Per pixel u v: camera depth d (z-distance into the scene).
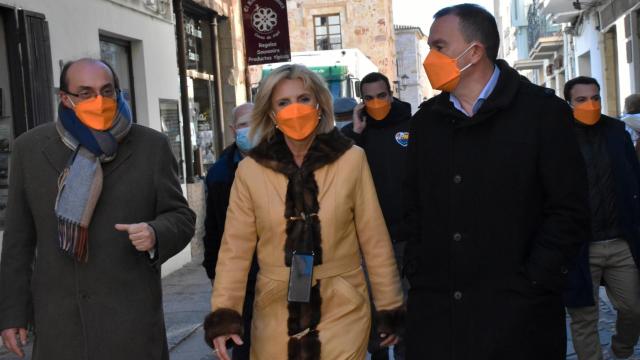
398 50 55.84
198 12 12.84
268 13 11.78
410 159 3.33
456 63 3.12
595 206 4.93
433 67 3.14
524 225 3.03
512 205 3.03
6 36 6.87
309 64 16.30
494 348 3.02
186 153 11.72
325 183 3.30
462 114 3.10
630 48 14.44
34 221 3.46
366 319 3.37
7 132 6.87
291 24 34.91
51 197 3.38
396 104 5.39
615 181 4.91
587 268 4.79
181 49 11.66
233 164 4.52
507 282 3.04
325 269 3.29
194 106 12.55
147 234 3.27
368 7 34.66
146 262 3.46
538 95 3.08
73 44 7.95
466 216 3.08
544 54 29.39
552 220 3.01
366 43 34.81
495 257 3.04
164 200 3.50
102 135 3.35
